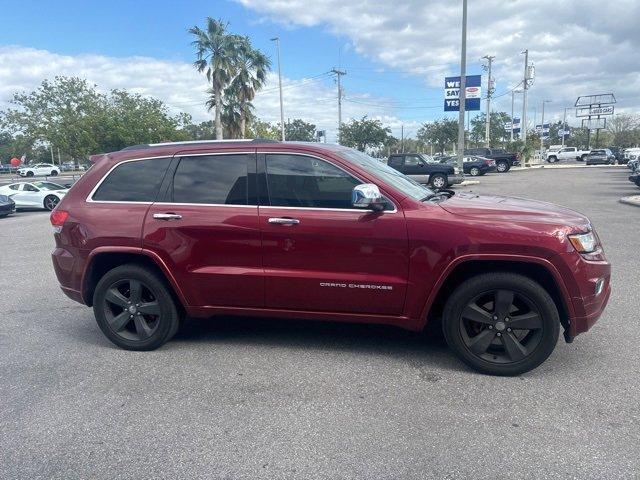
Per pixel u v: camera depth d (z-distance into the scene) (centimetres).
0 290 716
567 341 404
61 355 464
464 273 410
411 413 345
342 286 412
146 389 390
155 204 448
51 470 293
